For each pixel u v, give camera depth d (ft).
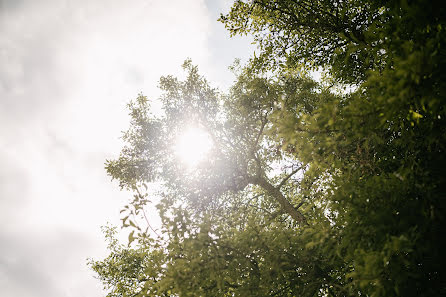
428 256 10.14
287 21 23.16
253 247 13.83
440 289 9.80
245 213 20.77
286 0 22.65
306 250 14.20
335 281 14.80
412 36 10.32
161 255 13.83
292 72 26.43
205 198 23.76
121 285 34.17
